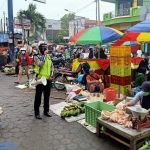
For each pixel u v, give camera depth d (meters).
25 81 10.14
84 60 7.90
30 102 6.53
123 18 22.30
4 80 10.53
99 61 7.65
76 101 6.28
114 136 3.85
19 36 21.05
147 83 3.94
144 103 3.99
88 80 6.98
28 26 16.19
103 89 6.82
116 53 6.39
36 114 5.16
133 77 7.72
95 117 4.34
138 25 6.16
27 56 9.39
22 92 7.89
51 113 5.49
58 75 8.38
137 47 12.51
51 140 4.02
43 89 5.18
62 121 4.93
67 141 3.97
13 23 15.52
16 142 3.94
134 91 6.17
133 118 3.57
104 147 3.74
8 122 4.89
